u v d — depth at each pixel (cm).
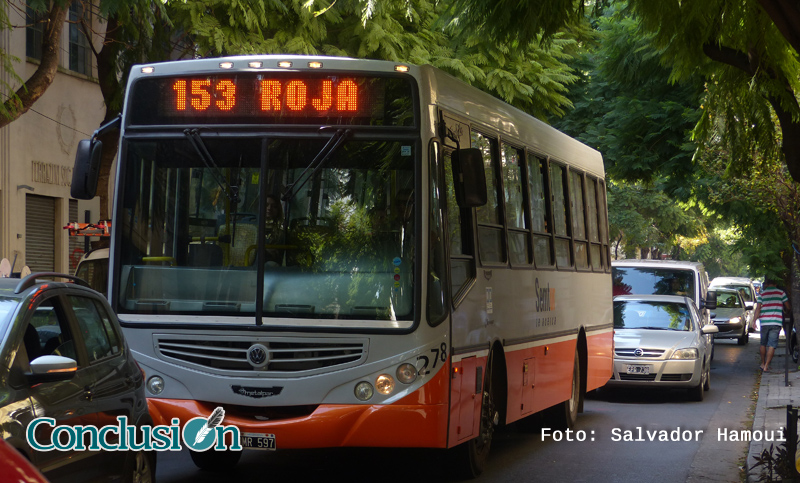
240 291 810
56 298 634
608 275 1536
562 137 1299
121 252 833
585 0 804
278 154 821
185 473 937
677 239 5422
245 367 798
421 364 790
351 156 817
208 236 822
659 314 1856
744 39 827
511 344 1003
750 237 2572
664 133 2228
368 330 791
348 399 789
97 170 854
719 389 1952
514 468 998
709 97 913
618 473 983
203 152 830
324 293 802
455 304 841
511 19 788
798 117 853
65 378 570
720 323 3462
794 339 2728
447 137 860
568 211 1287
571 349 1275
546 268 1158
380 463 1014
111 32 1916
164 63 850
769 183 2164
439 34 1836
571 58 2031
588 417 1458
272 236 813
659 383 1680
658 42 829
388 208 809
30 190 2308
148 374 813
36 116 2338
